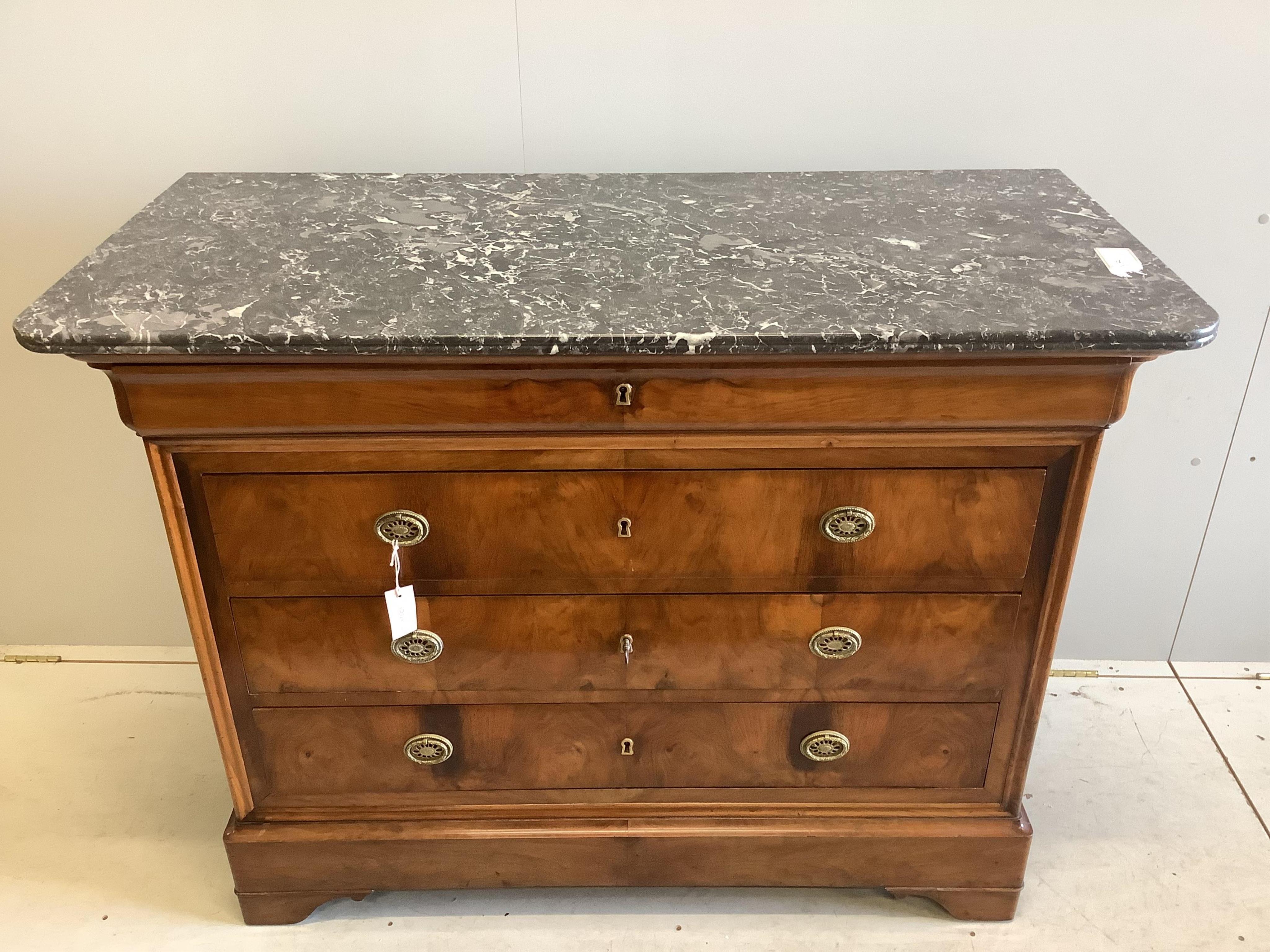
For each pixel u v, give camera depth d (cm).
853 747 149
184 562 131
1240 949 156
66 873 169
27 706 202
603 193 154
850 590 135
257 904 159
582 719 146
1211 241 172
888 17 156
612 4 156
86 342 109
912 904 165
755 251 133
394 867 156
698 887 163
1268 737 195
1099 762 189
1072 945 158
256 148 168
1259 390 183
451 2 156
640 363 116
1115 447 190
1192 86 160
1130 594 206
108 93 163
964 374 117
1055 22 156
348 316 114
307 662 140
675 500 128
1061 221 143
